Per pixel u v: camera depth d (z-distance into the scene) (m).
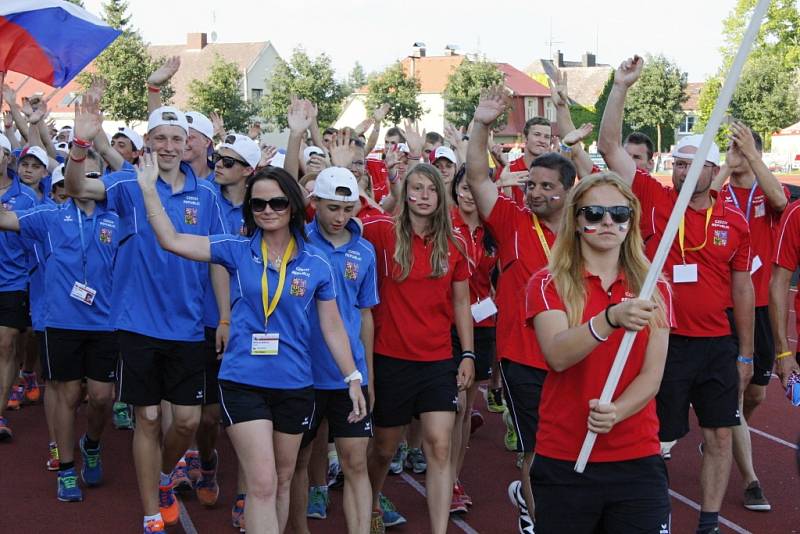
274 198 4.77
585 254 3.82
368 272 5.48
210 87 45.69
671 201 5.93
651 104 50.59
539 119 7.83
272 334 4.85
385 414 5.65
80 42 8.03
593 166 6.65
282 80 46.16
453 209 6.91
